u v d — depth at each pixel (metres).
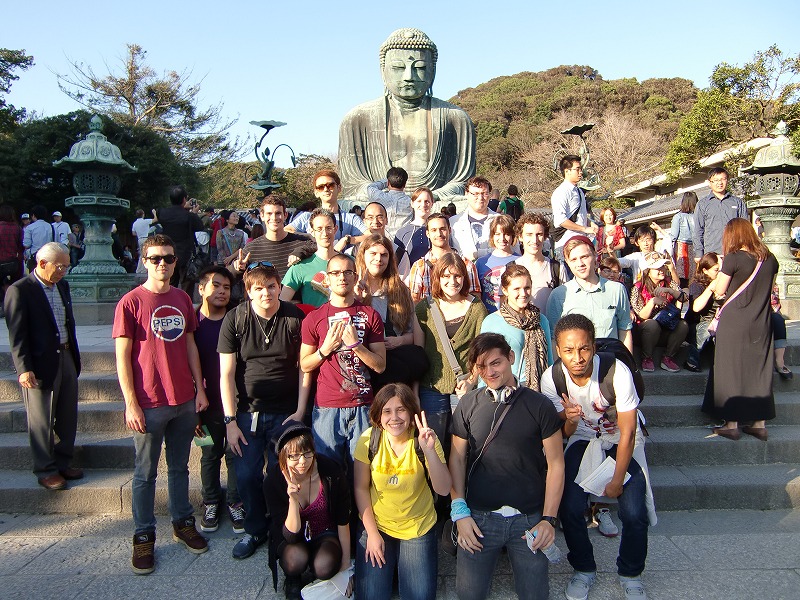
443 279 3.78
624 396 3.13
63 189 20.12
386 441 3.22
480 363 3.13
